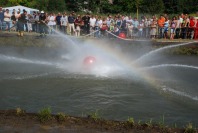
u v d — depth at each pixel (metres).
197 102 13.93
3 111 9.50
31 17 35.34
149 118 11.73
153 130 8.49
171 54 29.77
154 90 15.78
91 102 13.57
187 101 14.04
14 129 8.25
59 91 15.12
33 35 33.72
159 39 32.50
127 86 16.39
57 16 34.19
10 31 35.47
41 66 21.72
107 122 8.87
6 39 32.91
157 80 18.11
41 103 13.32
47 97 14.16
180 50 29.89
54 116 9.14
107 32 33.31
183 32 32.34
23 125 8.50
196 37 31.84
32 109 12.53
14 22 35.34
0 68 20.77
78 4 68.88
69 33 33.81
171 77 19.11
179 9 63.41
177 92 15.51
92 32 33.50
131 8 65.44
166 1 64.88
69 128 8.41
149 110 12.69
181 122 11.36
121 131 8.34
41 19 34.22
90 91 15.18
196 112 12.58
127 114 12.17
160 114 12.23
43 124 8.60
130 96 14.59
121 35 32.78
